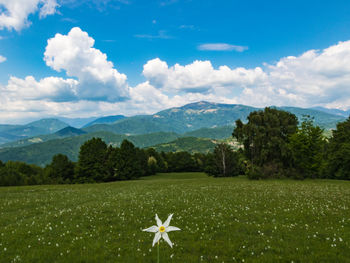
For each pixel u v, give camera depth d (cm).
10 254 962
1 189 3678
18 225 1413
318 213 1562
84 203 2233
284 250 947
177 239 1115
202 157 14438
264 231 1217
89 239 1126
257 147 6106
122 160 7812
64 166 8175
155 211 1736
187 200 2220
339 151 5944
